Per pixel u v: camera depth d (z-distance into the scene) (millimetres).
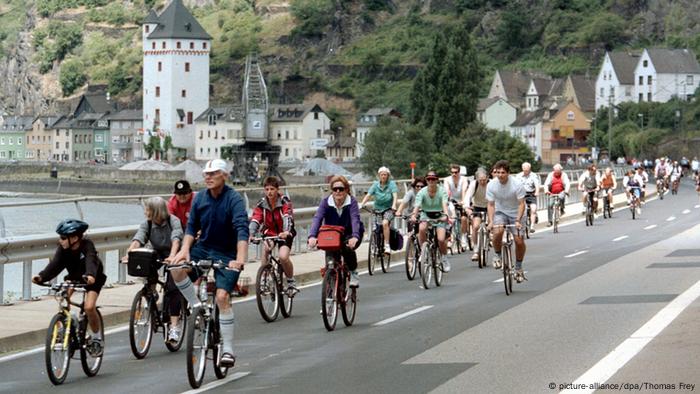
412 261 33500
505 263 28547
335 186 23828
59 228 18547
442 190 31594
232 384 17562
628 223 58938
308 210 42562
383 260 36281
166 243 21344
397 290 30609
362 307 26922
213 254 18781
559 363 18047
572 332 21297
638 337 20297
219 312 18156
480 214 37344
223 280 17984
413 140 193375
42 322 24203
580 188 58375
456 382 16859
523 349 19609
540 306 25688
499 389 16156
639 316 23062
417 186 36750
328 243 23031
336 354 20078
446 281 32688
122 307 26312
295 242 42125
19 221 30062
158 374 18797
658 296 26438
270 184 25766
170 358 20516
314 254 41594
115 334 23812
